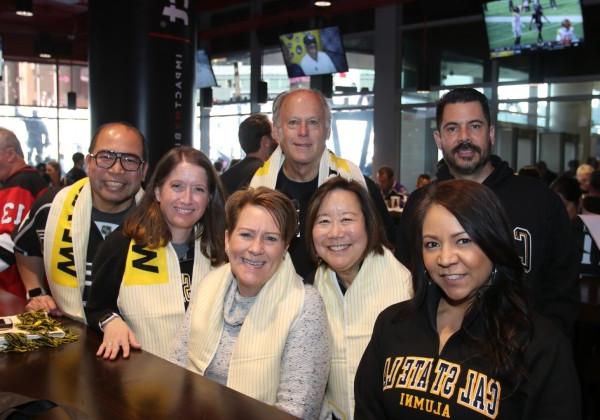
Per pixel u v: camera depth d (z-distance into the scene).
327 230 1.72
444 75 10.12
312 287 1.68
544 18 7.78
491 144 2.06
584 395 3.04
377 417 1.39
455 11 9.64
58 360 1.55
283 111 2.36
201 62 11.92
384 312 1.48
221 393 1.33
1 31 12.30
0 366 1.49
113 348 1.63
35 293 2.40
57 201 2.26
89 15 4.11
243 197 1.63
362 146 11.02
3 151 3.20
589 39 8.56
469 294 1.29
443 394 1.25
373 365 1.43
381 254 1.78
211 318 1.66
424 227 1.32
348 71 10.44
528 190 1.98
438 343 1.32
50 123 13.81
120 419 1.18
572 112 8.91
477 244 1.25
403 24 10.25
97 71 4.07
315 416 1.56
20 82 13.46
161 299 1.93
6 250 2.48
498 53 8.30
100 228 2.27
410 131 10.46
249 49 12.34
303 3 10.48
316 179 2.45
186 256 2.02
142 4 3.96
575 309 1.96
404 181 10.61
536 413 1.19
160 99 4.09
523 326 1.23
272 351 1.56
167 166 1.93
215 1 10.60
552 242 1.99
